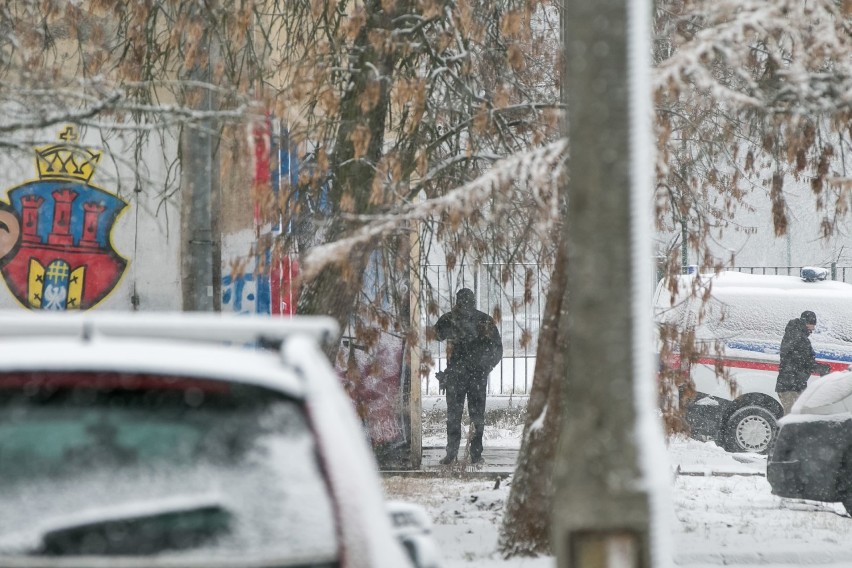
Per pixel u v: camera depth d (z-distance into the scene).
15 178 24.23
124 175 25.30
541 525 19.31
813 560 19.78
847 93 16.88
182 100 20.47
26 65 17.70
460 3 19.88
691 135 21.11
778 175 19.09
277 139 20.81
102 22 23.91
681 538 21.44
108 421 6.11
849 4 16.83
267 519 5.99
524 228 21.36
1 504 5.91
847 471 23.91
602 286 7.25
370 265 25.67
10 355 6.24
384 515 6.40
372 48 20.97
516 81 22.56
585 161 7.33
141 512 5.91
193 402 6.20
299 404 6.30
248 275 25.58
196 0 20.78
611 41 7.34
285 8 22.56
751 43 18.86
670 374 20.75
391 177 19.94
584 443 7.19
